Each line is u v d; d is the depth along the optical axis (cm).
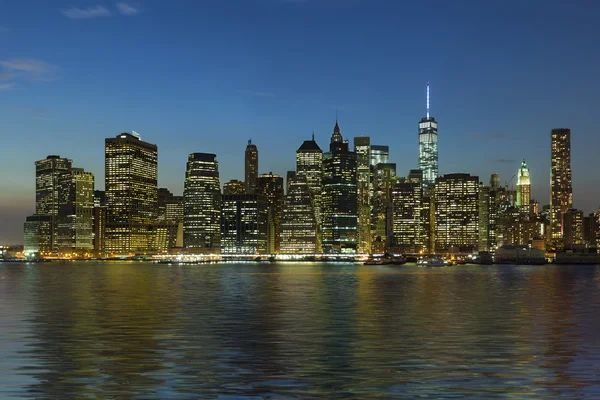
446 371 4888
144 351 5803
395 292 15000
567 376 4697
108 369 4950
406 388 4325
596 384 4434
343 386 4381
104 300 12150
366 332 7150
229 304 11138
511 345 6166
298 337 6744
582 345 6169
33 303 11369
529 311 9769
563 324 7938
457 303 11469
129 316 8919
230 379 4600
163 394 4153
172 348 5991
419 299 12538
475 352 5753
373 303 11438
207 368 5003
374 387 4353
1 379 4584
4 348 5959
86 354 5625
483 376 4700
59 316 8912
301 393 4188
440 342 6375
